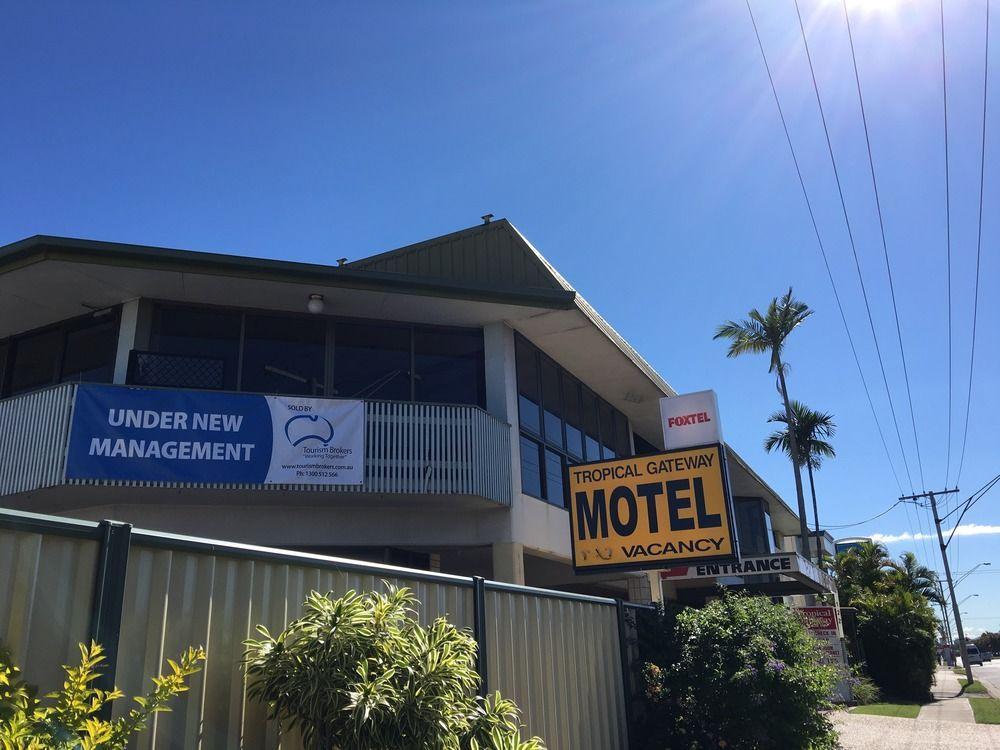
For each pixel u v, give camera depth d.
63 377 12.88
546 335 14.76
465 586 6.55
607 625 9.17
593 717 8.25
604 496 11.88
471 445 12.34
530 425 14.64
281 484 11.20
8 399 11.30
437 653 4.50
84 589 3.71
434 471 12.02
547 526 14.47
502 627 7.02
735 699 8.55
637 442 22.77
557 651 7.89
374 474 11.73
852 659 26.92
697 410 11.96
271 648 4.34
